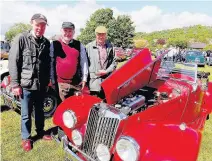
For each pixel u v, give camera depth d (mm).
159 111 3398
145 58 3740
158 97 4016
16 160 3693
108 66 4836
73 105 3660
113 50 4902
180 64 5047
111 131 2969
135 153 2562
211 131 5070
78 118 3484
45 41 3834
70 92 4422
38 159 3744
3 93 5730
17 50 3557
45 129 4750
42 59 3822
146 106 3719
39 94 4070
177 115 3748
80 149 3326
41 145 4164
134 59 3646
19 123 5105
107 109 3150
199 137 2908
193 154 2682
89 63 4695
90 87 4707
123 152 2656
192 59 19984
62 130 3723
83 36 60750
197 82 4727
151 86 4477
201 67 19797
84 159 3291
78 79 4535
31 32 3682
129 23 55562
